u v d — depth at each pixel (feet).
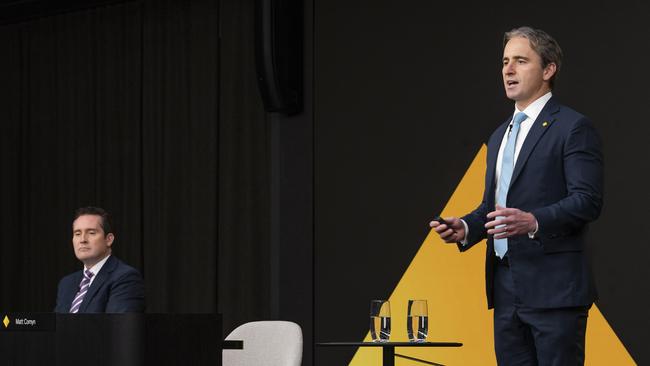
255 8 23.72
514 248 12.03
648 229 19.17
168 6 28.07
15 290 30.25
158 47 28.12
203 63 27.32
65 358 10.11
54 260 29.58
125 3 28.84
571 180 11.91
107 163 28.84
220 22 27.22
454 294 21.45
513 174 12.36
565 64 20.40
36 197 30.09
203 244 26.84
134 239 28.07
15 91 30.73
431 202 22.08
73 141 29.50
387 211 22.70
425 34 22.52
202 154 27.12
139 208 28.07
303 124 24.17
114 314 9.95
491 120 21.40
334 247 23.41
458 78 21.95
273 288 24.35
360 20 23.50
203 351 10.55
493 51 21.49
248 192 26.30
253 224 26.14
